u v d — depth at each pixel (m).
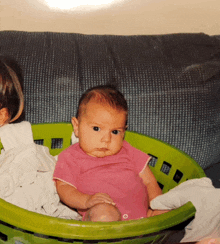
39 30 1.23
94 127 0.88
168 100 1.00
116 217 0.75
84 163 0.92
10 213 0.55
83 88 0.97
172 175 0.99
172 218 0.59
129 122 1.00
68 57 1.00
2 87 0.91
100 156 0.91
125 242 0.59
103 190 0.90
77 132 0.94
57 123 0.98
